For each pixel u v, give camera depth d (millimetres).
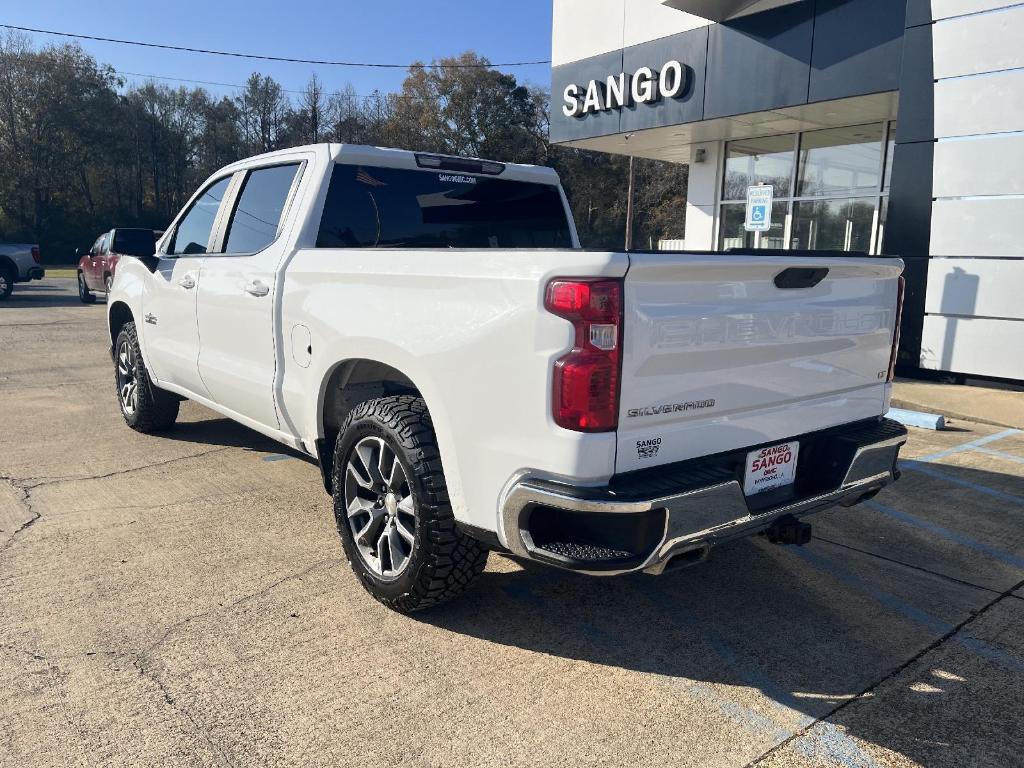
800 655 3041
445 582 3047
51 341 11859
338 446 3387
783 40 10930
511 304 2557
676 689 2783
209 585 3496
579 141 14625
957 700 2744
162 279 5094
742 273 2689
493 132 59375
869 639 3180
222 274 4344
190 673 2789
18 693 2637
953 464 5824
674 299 2533
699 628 3250
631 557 2461
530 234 4852
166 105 66812
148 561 3736
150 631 3078
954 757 2426
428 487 2930
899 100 9086
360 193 4066
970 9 8383
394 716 2574
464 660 2941
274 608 3299
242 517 4348
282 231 3992
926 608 3475
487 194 4625
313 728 2496
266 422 4172
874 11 9891
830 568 3916
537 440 2504
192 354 4805
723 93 11820
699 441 2688
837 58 10344
